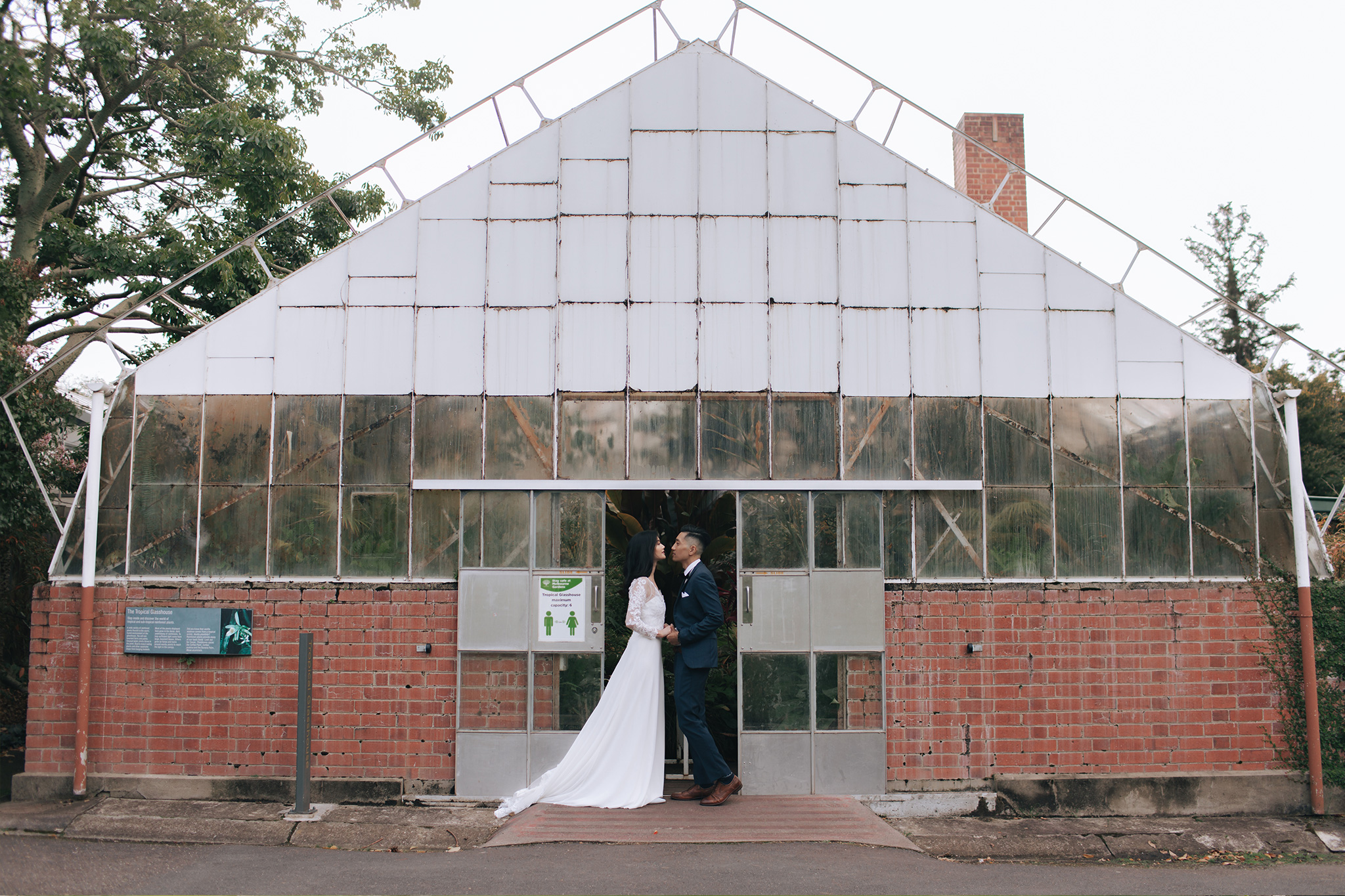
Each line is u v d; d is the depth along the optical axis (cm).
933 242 786
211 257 1355
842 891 540
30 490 919
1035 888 570
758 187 786
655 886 541
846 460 762
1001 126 1184
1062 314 782
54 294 1409
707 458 760
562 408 762
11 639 1070
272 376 761
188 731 731
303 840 654
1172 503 765
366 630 741
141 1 1299
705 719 766
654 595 721
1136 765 740
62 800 715
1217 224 3045
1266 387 777
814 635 746
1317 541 772
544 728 732
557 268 775
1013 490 763
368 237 776
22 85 1181
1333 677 748
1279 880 604
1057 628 750
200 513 748
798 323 774
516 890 535
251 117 1486
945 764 738
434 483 746
